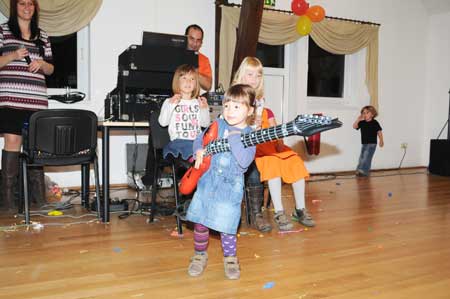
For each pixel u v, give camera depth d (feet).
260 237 8.96
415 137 23.31
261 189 9.69
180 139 9.12
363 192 14.96
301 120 5.35
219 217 6.20
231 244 6.66
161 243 8.39
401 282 6.52
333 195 14.25
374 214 11.30
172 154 8.89
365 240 8.78
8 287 6.13
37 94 11.12
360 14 20.94
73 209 11.46
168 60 10.41
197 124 9.52
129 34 15.88
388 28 21.88
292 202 12.91
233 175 6.24
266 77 19.35
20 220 10.08
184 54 10.59
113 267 7.01
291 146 19.44
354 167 21.26
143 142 16.37
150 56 10.21
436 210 11.91
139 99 10.37
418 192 15.10
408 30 22.57
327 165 20.48
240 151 5.91
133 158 14.84
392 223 10.30
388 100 22.25
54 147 9.50
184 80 9.41
